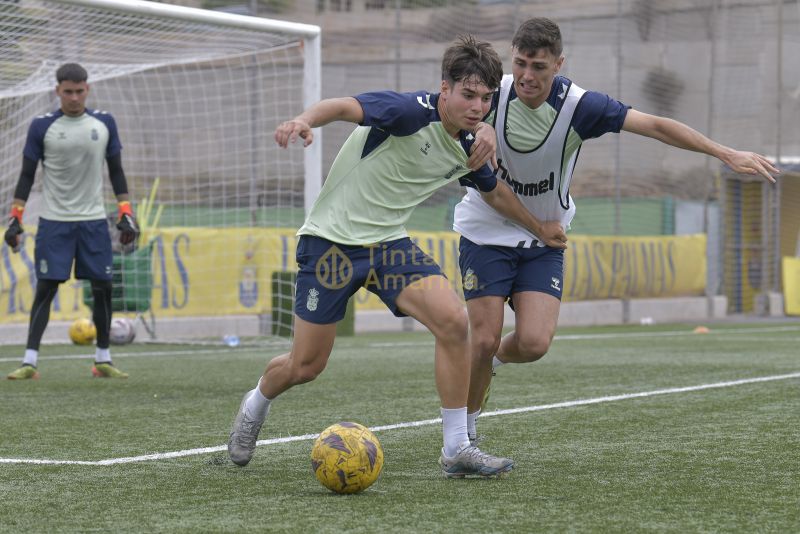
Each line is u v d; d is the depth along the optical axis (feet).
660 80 188.44
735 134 201.57
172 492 37.68
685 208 191.21
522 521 32.68
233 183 126.31
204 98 128.26
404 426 55.21
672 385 75.05
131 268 113.09
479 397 46.09
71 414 60.08
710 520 32.89
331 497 36.60
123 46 99.45
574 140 44.73
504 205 44.24
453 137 39.37
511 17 186.19
